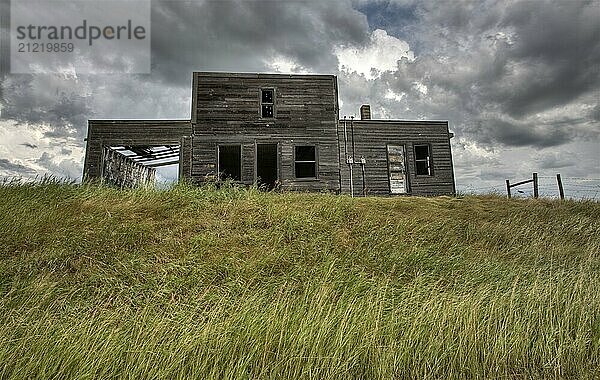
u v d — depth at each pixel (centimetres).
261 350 473
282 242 935
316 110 1956
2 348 448
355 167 2058
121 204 1065
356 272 789
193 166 1825
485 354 491
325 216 1102
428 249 949
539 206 1490
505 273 804
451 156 2191
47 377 414
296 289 718
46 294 629
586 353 512
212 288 710
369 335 503
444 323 538
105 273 739
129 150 2014
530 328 552
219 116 1878
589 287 680
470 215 1316
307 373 441
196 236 917
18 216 899
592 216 1412
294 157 1898
